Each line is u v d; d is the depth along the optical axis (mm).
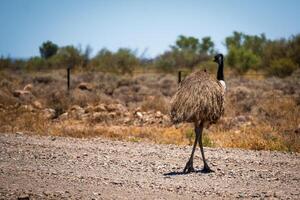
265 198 18750
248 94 55125
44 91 57688
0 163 24484
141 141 33031
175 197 18844
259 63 94250
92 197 18609
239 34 119250
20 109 45562
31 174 22125
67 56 95625
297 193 19547
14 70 98312
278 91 57469
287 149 30625
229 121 40781
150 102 50562
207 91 21844
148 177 22047
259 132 36000
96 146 29859
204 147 30375
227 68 96125
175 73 93750
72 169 23375
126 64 93562
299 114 44031
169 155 27328
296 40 90438
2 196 18453
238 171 23547
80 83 65000
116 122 42500
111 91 63469
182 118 21688
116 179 21469
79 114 45156
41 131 36312
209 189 20078
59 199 18266
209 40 118000
